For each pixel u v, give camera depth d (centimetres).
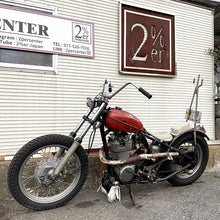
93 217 232
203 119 467
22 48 318
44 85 335
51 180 242
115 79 387
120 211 245
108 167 273
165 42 427
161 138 291
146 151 291
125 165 262
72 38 352
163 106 425
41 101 332
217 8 515
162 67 423
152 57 414
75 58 356
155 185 329
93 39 368
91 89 368
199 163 330
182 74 446
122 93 391
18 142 317
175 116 437
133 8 400
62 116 346
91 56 367
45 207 244
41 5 332
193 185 327
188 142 319
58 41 342
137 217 232
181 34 447
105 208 253
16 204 271
